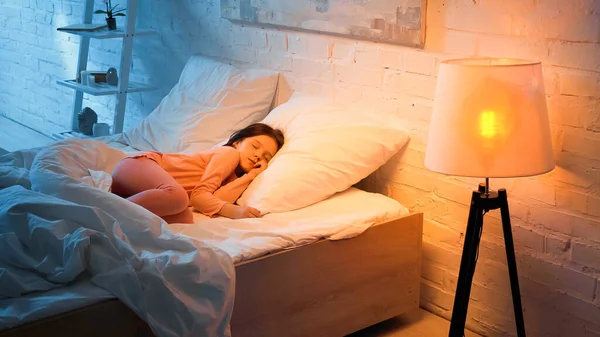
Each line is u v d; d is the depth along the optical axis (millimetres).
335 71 2857
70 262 1776
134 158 2541
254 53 3258
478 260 2479
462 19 2340
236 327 2078
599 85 2008
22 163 2574
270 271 2127
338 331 2367
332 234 2270
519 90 1909
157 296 1810
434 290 2668
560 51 2088
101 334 1777
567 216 2170
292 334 2234
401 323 2615
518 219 2318
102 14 4254
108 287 1794
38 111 5074
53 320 1692
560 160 2152
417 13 2443
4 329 1633
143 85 3875
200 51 3598
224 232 2238
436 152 2021
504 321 2436
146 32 3680
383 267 2447
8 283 1739
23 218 1892
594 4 1983
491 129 1920
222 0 3312
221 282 1885
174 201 2332
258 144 2680
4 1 5180
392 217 2461
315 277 2254
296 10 2928
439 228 2584
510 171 1929
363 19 2646
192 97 3271
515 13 2184
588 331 2178
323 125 2652
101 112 4453
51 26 4730
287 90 3109
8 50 5270
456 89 1960
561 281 2225
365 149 2574
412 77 2551
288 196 2457
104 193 2076
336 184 2547
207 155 2686
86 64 4191
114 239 1870
